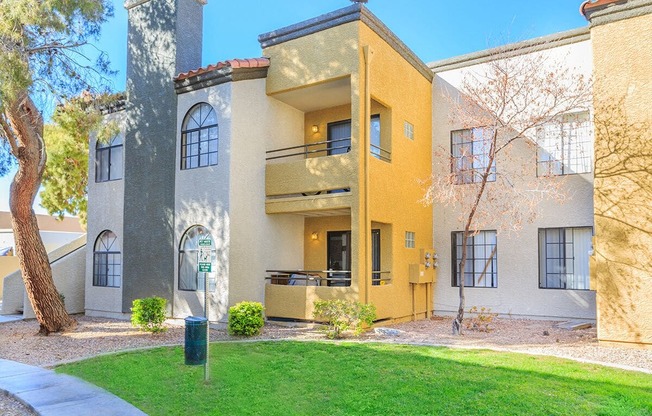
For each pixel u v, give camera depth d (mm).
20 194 12438
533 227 15359
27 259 12672
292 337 11734
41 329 12859
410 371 8227
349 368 8492
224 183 13352
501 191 15305
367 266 12758
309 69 13672
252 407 6629
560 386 7297
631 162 10602
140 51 15922
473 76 15125
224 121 13547
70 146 20078
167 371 8477
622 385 7355
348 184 12812
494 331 12875
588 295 14484
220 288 13188
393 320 14133
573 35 14891
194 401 6891
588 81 12852
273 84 14383
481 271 16234
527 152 15297
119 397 7090
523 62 13914
